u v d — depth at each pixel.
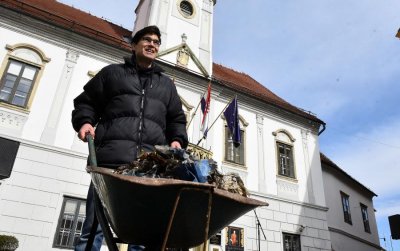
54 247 8.67
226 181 1.72
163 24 14.26
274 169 13.56
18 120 9.69
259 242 11.40
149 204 1.38
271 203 12.68
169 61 13.23
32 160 9.30
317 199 14.12
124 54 12.05
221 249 10.69
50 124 10.02
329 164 16.36
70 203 9.39
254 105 14.46
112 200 1.43
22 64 10.44
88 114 2.46
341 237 15.58
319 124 16.09
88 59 11.50
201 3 16.08
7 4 10.67
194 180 1.56
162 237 1.47
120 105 2.51
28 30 10.83
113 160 2.30
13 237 7.94
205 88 13.43
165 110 2.71
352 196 18.48
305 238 12.81
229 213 1.54
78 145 10.18
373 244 19.11
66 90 10.69
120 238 1.60
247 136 13.59
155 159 1.69
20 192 8.82
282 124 14.98
